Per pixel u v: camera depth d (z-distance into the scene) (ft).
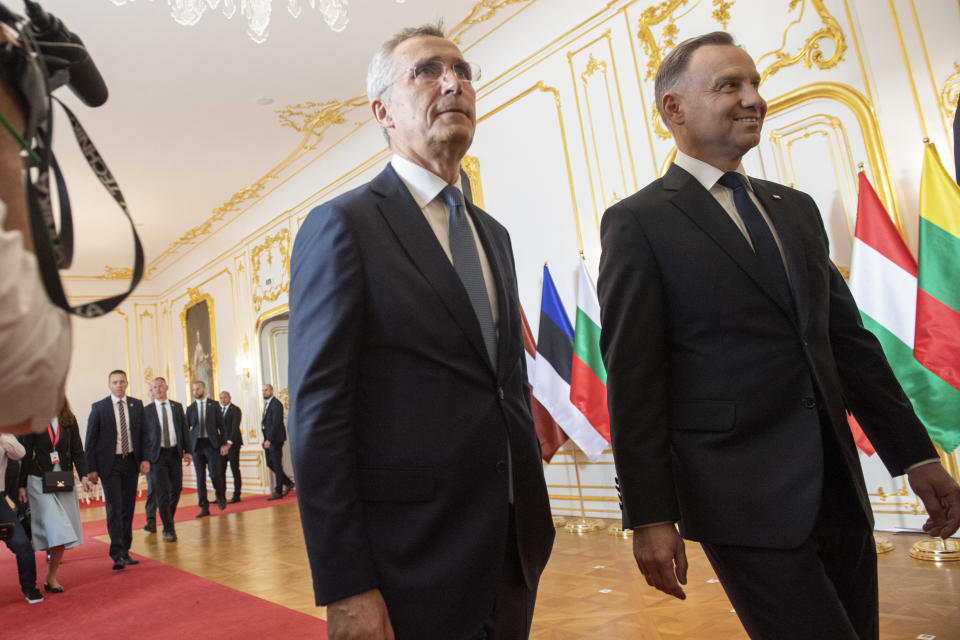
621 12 19.98
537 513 4.74
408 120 5.05
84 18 20.56
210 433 31.86
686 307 4.99
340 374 4.12
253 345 39.83
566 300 21.30
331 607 3.87
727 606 10.23
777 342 4.84
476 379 4.54
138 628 12.42
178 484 24.11
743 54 5.35
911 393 13.44
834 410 4.78
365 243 4.44
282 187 35.65
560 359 19.94
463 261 4.90
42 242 2.24
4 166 2.17
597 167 20.57
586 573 13.33
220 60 23.73
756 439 4.75
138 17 20.84
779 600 4.41
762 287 4.86
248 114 27.91
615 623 9.99
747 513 4.54
